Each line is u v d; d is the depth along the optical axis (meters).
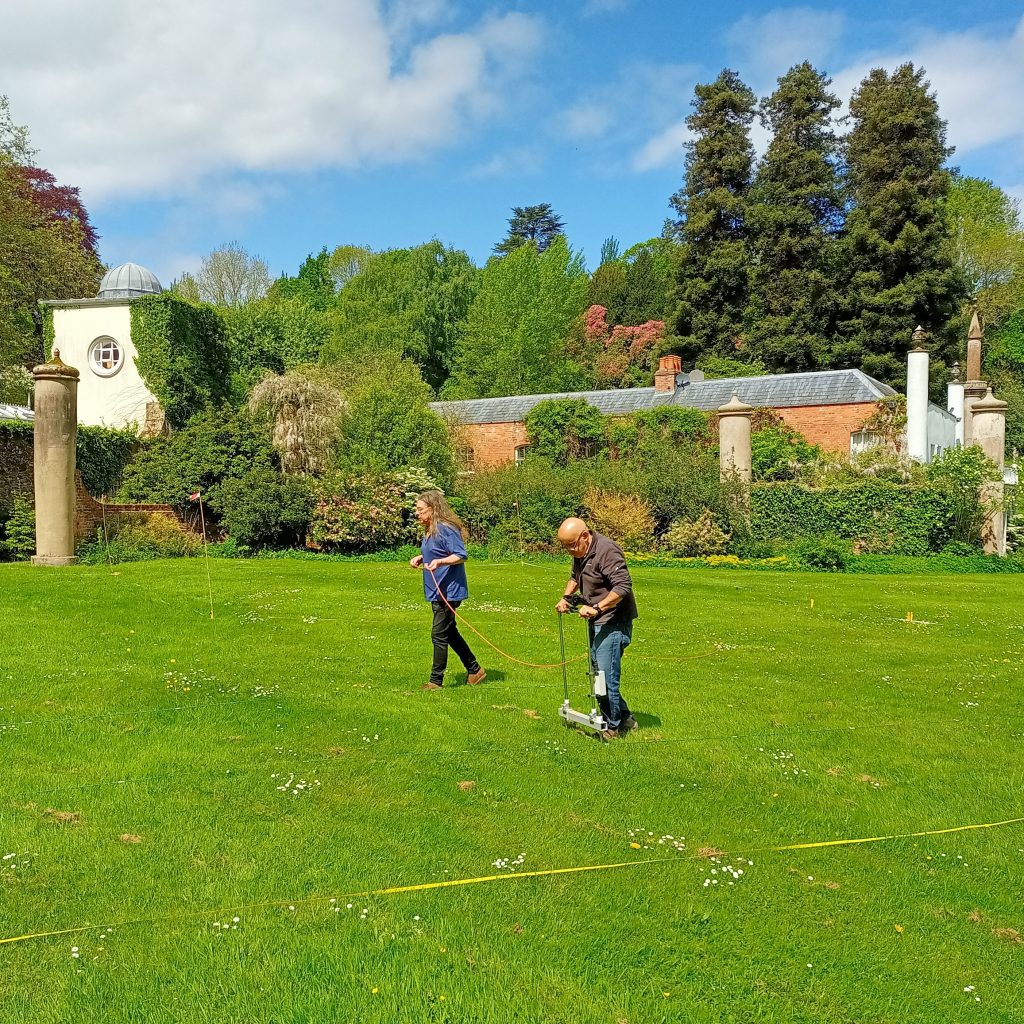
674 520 22.47
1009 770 5.25
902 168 40.03
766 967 3.03
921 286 39.28
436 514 6.87
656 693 6.95
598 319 55.66
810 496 23.14
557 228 68.25
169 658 7.72
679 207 45.75
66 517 16.27
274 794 4.44
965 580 18.31
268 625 9.77
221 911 3.26
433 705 6.25
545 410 32.09
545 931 3.20
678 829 4.20
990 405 23.58
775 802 4.62
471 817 4.23
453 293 52.69
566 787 4.69
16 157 25.66
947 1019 2.78
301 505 20.48
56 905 3.28
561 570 17.70
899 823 4.39
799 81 42.62
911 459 23.84
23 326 28.70
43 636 8.60
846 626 11.29
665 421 30.47
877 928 3.34
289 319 42.78
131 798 4.34
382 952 3.01
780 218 42.28
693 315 44.78
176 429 26.02
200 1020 2.63
